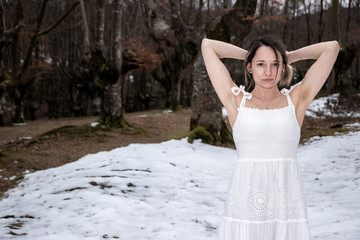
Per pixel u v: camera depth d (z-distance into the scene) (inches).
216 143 486.6
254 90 75.7
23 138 677.3
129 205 212.7
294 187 70.0
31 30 1194.0
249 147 70.9
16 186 333.7
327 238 148.8
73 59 1343.5
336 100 784.3
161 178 290.5
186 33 507.2
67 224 184.1
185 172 317.4
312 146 431.2
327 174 290.0
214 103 499.5
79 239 159.0
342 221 173.2
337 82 967.0
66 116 1434.5
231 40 501.0
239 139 72.2
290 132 70.1
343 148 385.7
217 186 274.5
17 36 941.2
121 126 715.4
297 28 1630.2
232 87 76.0
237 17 492.4
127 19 1550.2
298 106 74.2
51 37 1365.7
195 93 507.5
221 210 213.8
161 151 398.3
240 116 72.1
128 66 754.2
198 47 502.3
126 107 1610.5
